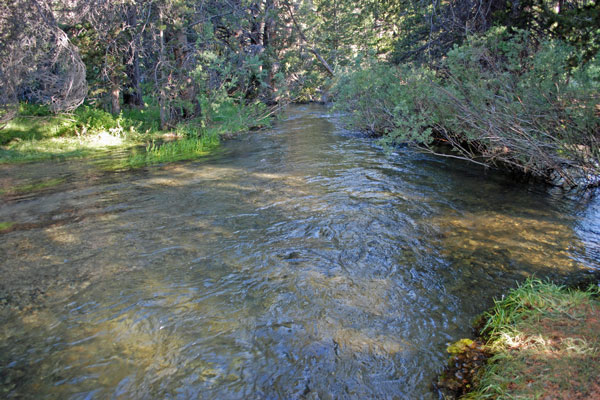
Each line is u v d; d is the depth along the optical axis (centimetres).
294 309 378
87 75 1475
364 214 623
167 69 1452
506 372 283
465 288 411
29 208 669
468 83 796
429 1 1330
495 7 1030
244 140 1372
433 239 528
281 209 650
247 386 286
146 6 1344
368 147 1183
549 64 673
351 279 431
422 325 354
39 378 294
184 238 540
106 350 324
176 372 300
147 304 388
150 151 1178
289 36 2464
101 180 849
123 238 542
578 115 626
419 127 952
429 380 291
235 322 359
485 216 609
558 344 301
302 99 3131
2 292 411
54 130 1356
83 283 427
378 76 1207
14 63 1100
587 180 741
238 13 1736
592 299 366
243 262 471
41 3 1119
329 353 320
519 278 426
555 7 988
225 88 1596
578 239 522
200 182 823
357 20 2391
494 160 929
